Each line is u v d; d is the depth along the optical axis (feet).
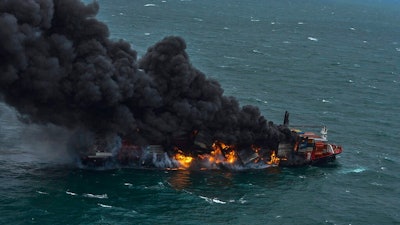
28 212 354.54
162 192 401.90
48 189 387.96
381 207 416.26
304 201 411.54
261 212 387.14
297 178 452.76
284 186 433.89
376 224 387.75
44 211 358.23
